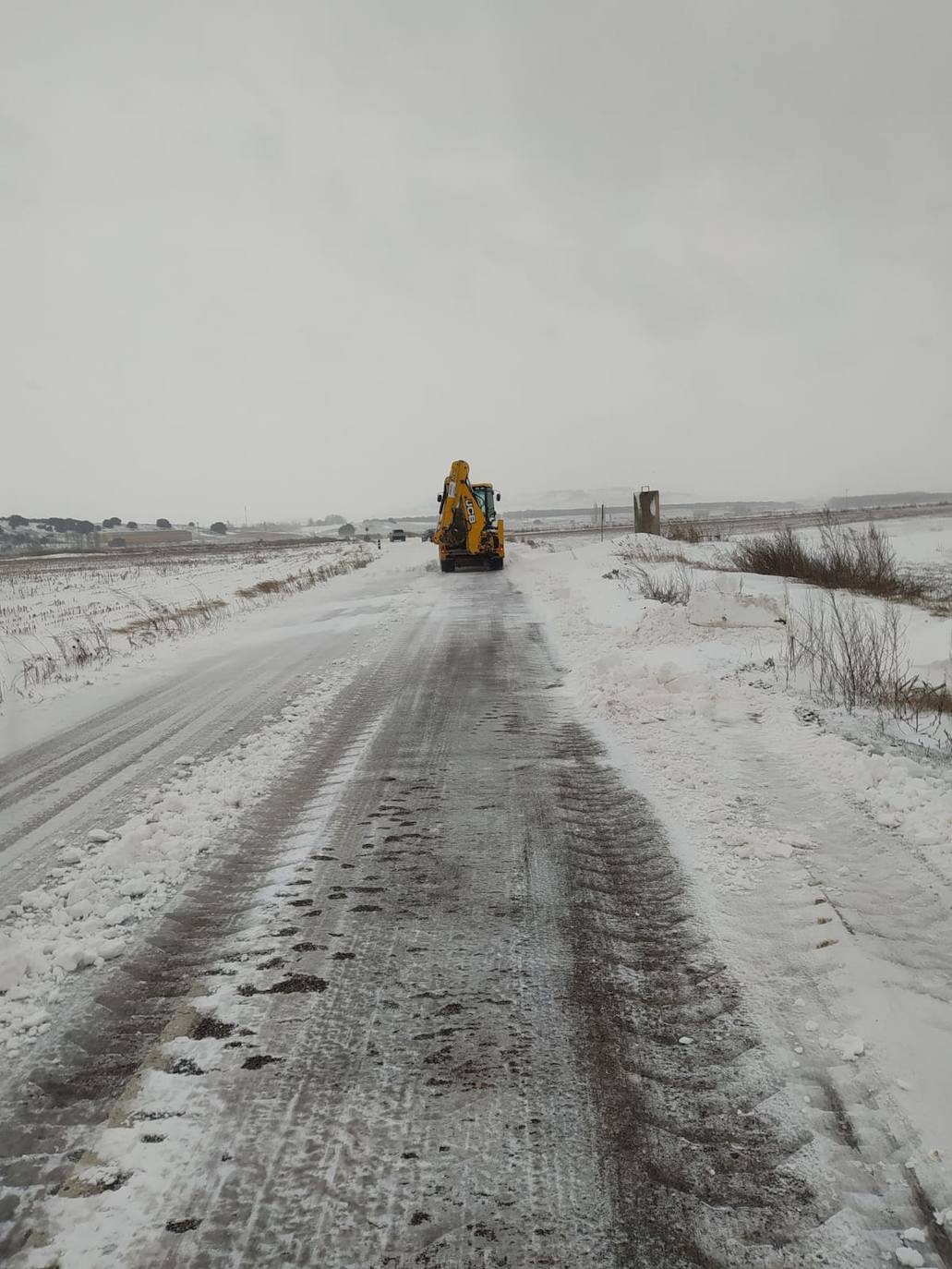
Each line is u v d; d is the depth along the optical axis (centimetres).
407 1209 214
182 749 726
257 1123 248
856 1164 224
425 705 832
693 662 916
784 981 315
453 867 440
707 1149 232
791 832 455
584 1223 208
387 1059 277
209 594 2709
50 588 3416
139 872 449
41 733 851
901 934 342
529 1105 253
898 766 532
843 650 844
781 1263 194
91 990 332
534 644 1166
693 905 382
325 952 354
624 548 2634
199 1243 205
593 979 325
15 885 448
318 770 630
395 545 6391
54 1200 221
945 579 1984
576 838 474
